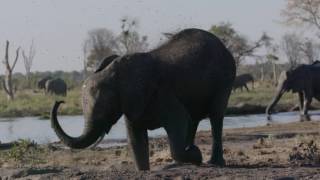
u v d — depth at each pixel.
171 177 16.80
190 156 19.19
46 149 28.86
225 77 20.47
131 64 18.41
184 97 19.44
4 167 22.78
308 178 15.60
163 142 31.33
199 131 38.97
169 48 19.52
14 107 72.94
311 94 50.50
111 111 18.14
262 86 116.62
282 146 27.00
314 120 48.31
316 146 24.61
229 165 20.72
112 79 18.14
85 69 106.69
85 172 18.28
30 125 54.41
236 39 116.81
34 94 100.62
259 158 23.08
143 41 93.38
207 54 19.91
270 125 42.28
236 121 51.78
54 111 17.70
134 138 19.34
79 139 17.94
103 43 117.06
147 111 18.81
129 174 17.41
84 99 18.23
